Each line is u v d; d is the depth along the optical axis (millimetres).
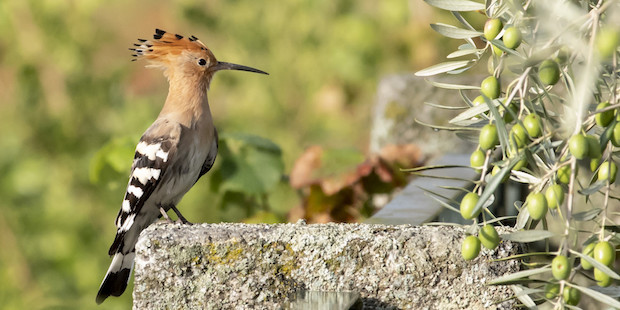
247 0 15953
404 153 10312
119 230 8336
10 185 13625
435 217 6848
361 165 10242
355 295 4953
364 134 15320
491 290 5109
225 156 10516
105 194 13484
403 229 5234
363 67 15375
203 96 8688
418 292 5137
